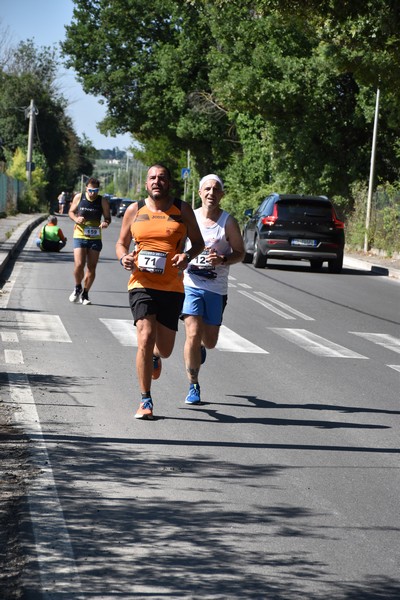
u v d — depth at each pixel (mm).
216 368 25219
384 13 49188
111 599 10250
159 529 12578
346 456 16984
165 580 10867
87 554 11531
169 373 24016
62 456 15859
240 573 11203
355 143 91438
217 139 129000
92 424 18203
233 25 90938
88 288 37281
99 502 13570
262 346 29562
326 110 89750
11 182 123938
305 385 23609
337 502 14242
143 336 18594
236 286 48219
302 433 18547
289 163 92812
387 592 10836
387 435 18766
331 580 11133
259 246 60719
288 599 10492
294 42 90125
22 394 20422
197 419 19172
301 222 59938
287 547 12188
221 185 20156
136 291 18656
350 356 28734
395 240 73812
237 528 12812
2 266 49625
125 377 23078
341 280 55875
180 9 127375
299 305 41750
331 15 51125
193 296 20250
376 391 23359
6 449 16078
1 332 28906
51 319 32344
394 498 14602
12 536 12016
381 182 91125
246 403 21047
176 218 18562
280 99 88188
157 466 15609
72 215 36969
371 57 58875
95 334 29594
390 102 76000
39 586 10492
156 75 132750
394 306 43938
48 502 13406
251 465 16031
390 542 12602
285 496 14406
